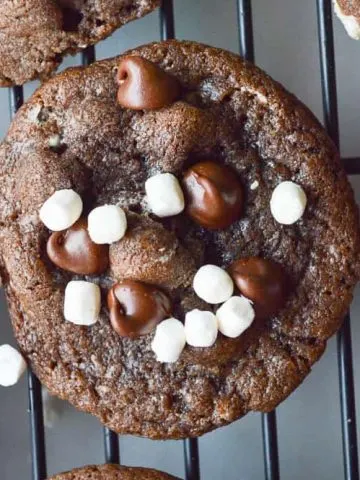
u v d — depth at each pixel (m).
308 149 0.20
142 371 0.20
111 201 0.19
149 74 0.19
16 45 0.21
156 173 0.19
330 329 0.20
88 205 0.19
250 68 0.20
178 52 0.20
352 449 0.22
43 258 0.19
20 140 0.20
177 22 0.24
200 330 0.19
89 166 0.19
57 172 0.19
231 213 0.19
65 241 0.19
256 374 0.20
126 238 0.19
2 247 0.20
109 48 0.24
